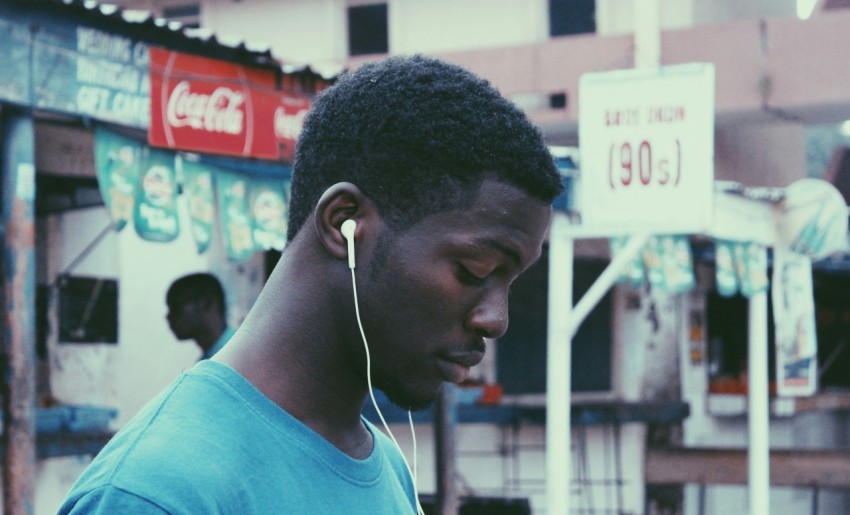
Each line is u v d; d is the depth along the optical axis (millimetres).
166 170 5086
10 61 4352
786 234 8250
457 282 1258
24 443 4465
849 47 14406
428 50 16375
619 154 5488
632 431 11570
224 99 5316
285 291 1320
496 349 11000
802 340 8477
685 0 15297
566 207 6355
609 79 5488
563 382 6141
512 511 10930
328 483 1257
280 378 1292
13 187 4430
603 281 5988
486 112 1265
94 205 6820
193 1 17250
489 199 1243
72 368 7410
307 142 1342
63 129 6355
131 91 4867
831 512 15773
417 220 1252
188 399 1219
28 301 4477
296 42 16859
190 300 5508
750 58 14648
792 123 15562
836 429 15727
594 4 15891
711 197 5273
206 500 1122
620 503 11508
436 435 7191
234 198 5512
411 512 1450
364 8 16766
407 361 1283
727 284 7867
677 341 12008
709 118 5273
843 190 17328
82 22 4645
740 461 11328
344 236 1278
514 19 16047
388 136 1262
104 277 7727
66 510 1143
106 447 1202
